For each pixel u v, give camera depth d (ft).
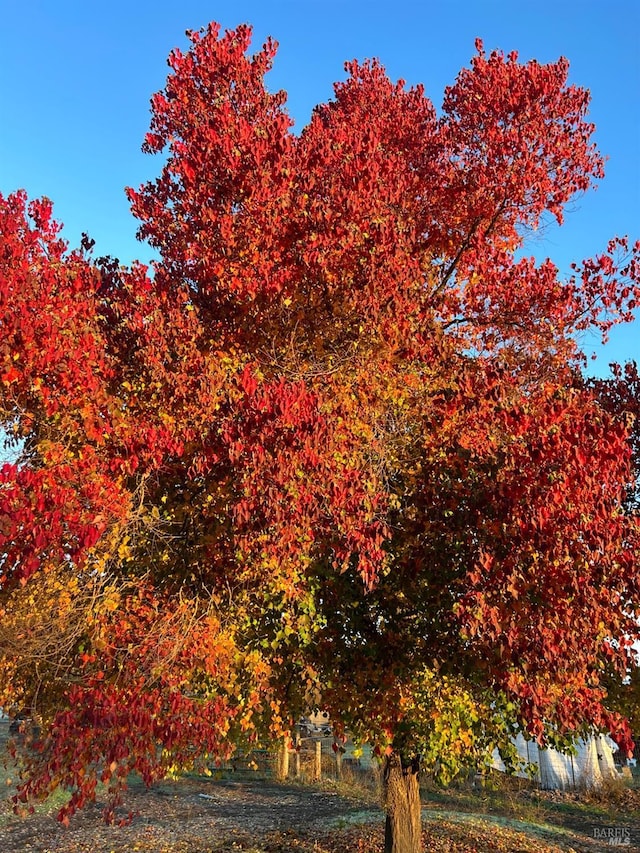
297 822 51.06
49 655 20.51
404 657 22.80
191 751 20.92
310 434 18.84
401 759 28.91
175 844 45.55
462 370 23.20
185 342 22.43
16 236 19.90
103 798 62.64
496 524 19.10
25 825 52.26
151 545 22.94
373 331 22.41
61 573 20.89
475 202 30.86
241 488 20.07
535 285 28.86
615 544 18.03
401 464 22.76
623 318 28.37
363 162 25.29
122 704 18.66
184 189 27.30
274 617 22.59
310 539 19.77
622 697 24.70
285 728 22.47
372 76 37.01
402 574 22.50
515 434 20.03
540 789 68.74
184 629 20.08
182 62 28.09
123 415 21.16
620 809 60.29
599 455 18.57
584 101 29.99
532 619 18.03
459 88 31.83
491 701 22.43
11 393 19.56
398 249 23.44
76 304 20.59
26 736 20.83
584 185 30.55
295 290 23.31
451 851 38.06
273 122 25.79
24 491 18.63
